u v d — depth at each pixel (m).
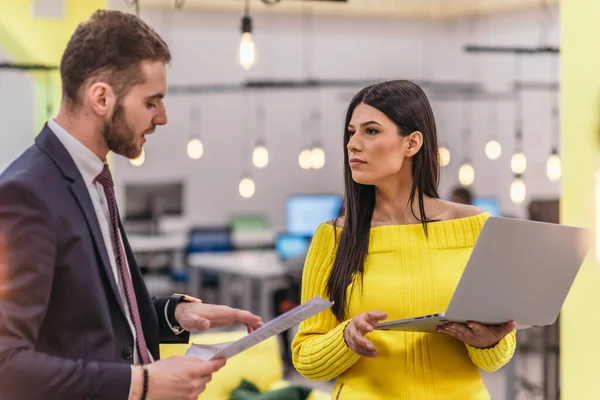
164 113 1.82
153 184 9.93
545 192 9.78
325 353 2.05
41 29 5.60
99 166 1.80
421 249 2.13
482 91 9.66
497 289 1.83
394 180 2.17
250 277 8.24
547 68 9.63
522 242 1.79
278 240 8.90
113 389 1.63
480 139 10.78
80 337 1.70
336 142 11.18
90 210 1.75
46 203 1.66
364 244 2.15
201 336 4.12
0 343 1.55
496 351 2.02
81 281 1.69
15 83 8.78
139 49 1.74
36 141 1.77
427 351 2.08
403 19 10.48
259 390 4.09
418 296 2.08
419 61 10.97
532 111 9.93
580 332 4.05
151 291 9.16
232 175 10.83
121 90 1.73
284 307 7.50
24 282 1.59
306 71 10.77
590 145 3.92
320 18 10.18
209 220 10.72
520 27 9.89
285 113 11.00
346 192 2.20
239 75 10.58
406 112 2.10
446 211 2.19
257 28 10.30
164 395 1.66
